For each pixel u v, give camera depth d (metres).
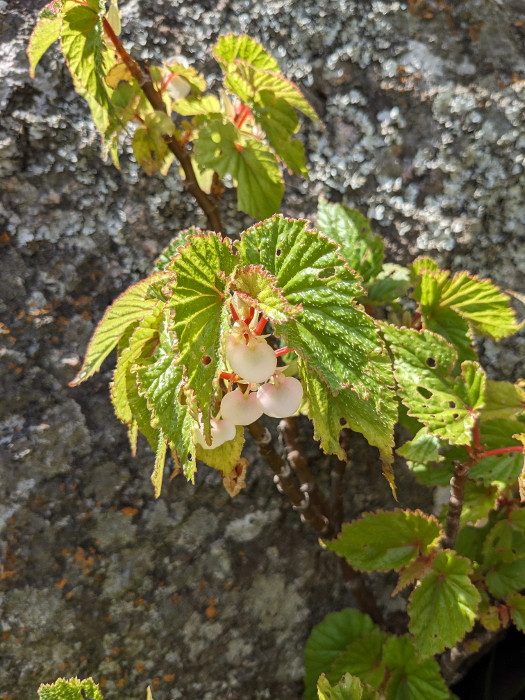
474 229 0.38
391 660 0.36
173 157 0.34
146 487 0.35
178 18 0.37
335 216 0.35
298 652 0.40
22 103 0.34
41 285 0.34
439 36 0.38
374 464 0.40
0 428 0.32
